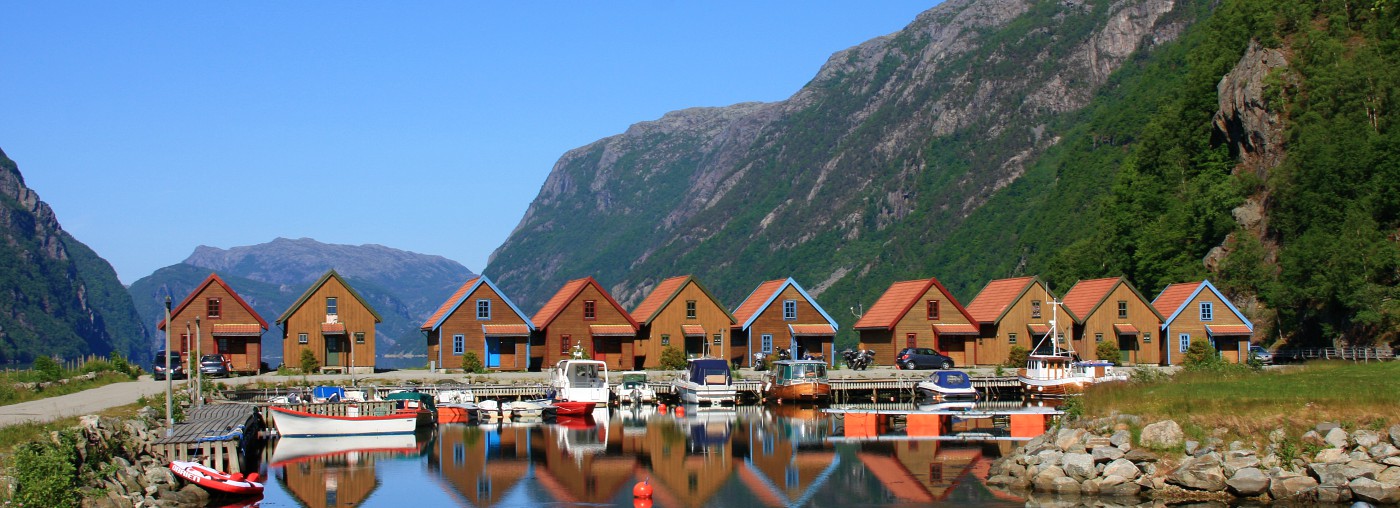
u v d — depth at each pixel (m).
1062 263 155.00
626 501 45.06
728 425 67.69
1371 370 55.34
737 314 103.88
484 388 76.88
